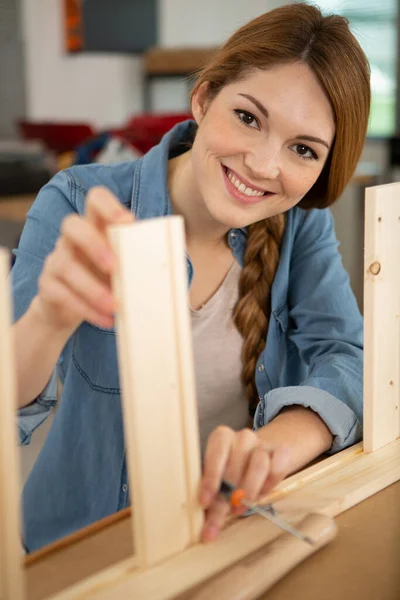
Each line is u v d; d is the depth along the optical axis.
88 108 5.13
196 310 0.98
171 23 5.39
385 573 0.58
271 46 0.75
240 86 0.77
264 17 0.80
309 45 0.75
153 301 0.50
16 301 0.81
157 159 0.93
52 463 0.96
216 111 0.79
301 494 0.67
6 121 4.78
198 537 0.58
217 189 0.82
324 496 0.66
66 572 0.57
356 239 3.30
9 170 2.79
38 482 0.97
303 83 0.76
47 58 4.88
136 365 0.50
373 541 0.62
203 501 0.57
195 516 0.58
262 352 1.00
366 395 0.74
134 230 0.48
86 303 0.54
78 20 4.92
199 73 0.89
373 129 4.40
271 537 0.60
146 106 5.37
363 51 0.80
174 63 4.86
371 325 0.71
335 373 0.86
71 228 0.51
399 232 0.71
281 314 1.01
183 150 0.98
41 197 0.90
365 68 0.80
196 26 5.50
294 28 0.75
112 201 0.52
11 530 0.47
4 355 0.45
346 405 0.81
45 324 0.62
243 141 0.78
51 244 0.85
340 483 0.69
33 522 0.97
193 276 0.96
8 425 0.45
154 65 4.98
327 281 0.99
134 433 0.52
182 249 0.51
